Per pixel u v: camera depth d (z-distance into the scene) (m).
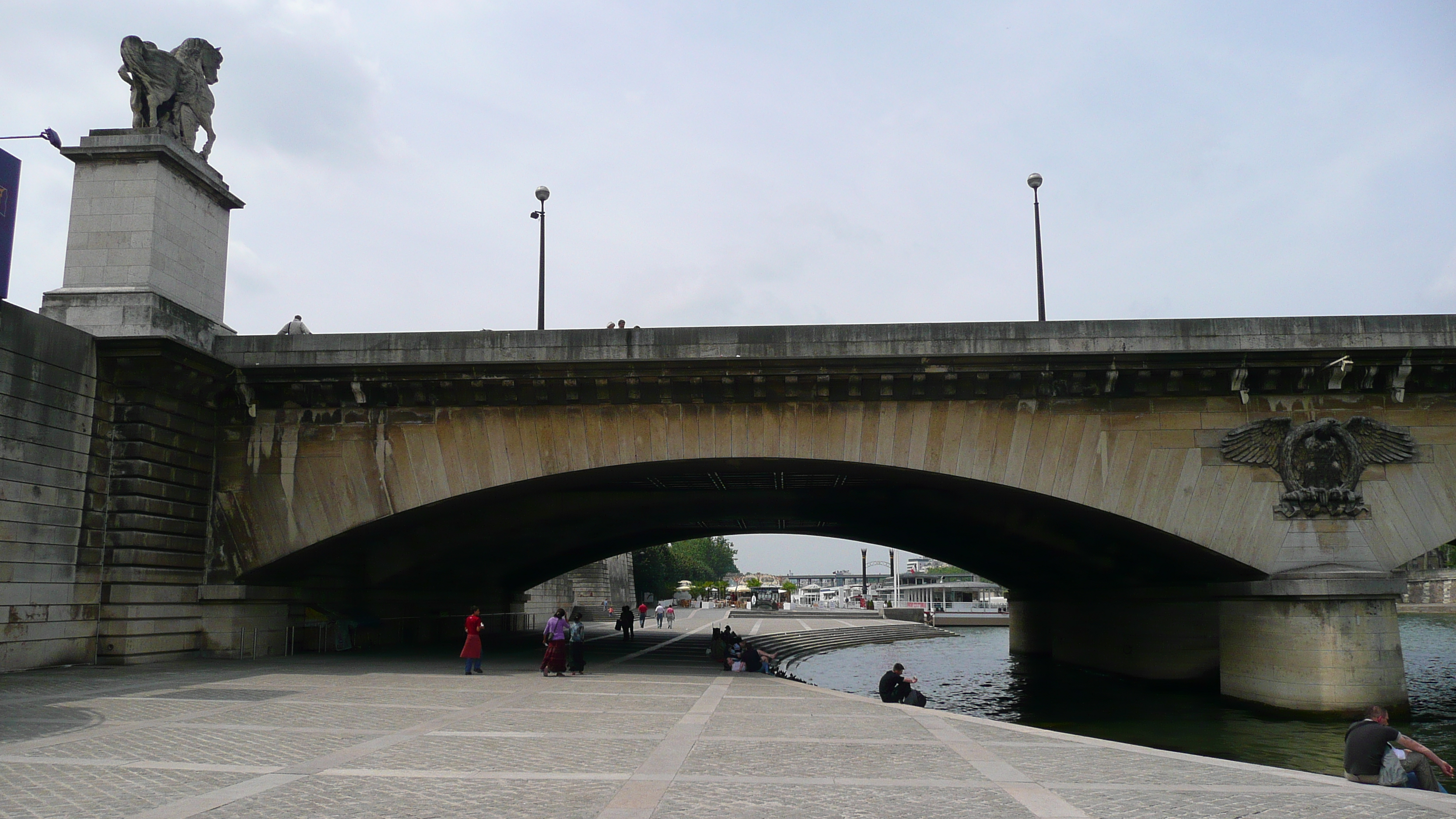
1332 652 26.86
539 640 55.88
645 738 15.51
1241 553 27.94
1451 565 137.25
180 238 30.45
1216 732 26.59
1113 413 28.58
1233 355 27.52
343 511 30.16
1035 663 56.34
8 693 20.30
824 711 19.86
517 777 11.95
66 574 26.14
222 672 26.31
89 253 29.09
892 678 25.41
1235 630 30.53
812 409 29.20
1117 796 11.12
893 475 30.41
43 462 25.50
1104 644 48.81
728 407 29.44
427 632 52.28
